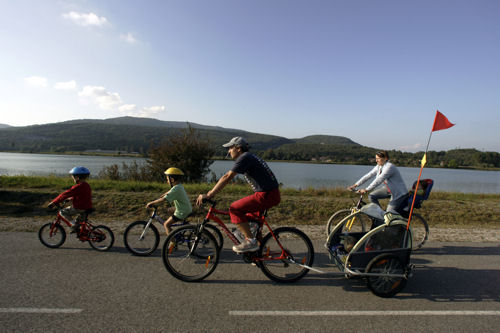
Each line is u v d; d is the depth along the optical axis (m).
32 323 2.71
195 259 4.45
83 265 4.24
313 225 7.70
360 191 5.57
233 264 4.53
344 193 12.66
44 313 2.90
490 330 2.88
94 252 4.83
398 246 3.86
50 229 4.95
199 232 4.00
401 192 5.41
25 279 3.68
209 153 16.92
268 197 3.80
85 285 3.58
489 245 5.92
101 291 3.43
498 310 3.31
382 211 4.07
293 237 4.24
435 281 4.11
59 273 3.92
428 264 4.80
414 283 4.04
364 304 3.37
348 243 4.17
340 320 2.99
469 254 5.34
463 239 6.34
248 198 3.88
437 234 6.73
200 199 3.80
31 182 11.55
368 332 2.78
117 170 16.62
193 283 3.79
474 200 12.41
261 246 3.99
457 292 3.77
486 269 4.60
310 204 9.45
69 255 4.65
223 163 61.50
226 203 9.68
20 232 5.85
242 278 4.01
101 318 2.84
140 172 16.92
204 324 2.80
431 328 2.89
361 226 5.57
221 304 3.23
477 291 3.80
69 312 2.93
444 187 31.25
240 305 3.23
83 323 2.74
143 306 3.12
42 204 8.52
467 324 2.98
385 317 3.08
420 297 3.61
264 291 3.63
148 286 3.63
